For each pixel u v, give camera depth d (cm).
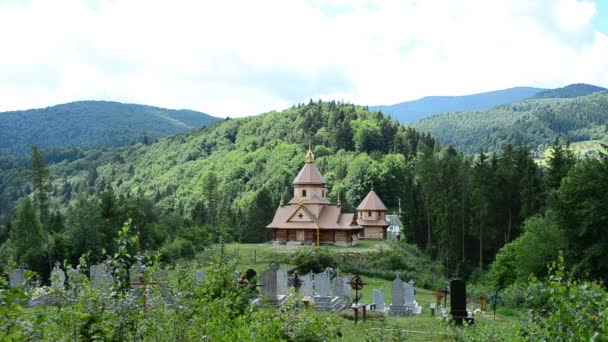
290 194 15938
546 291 1179
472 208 8294
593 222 4597
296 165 19050
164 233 7044
